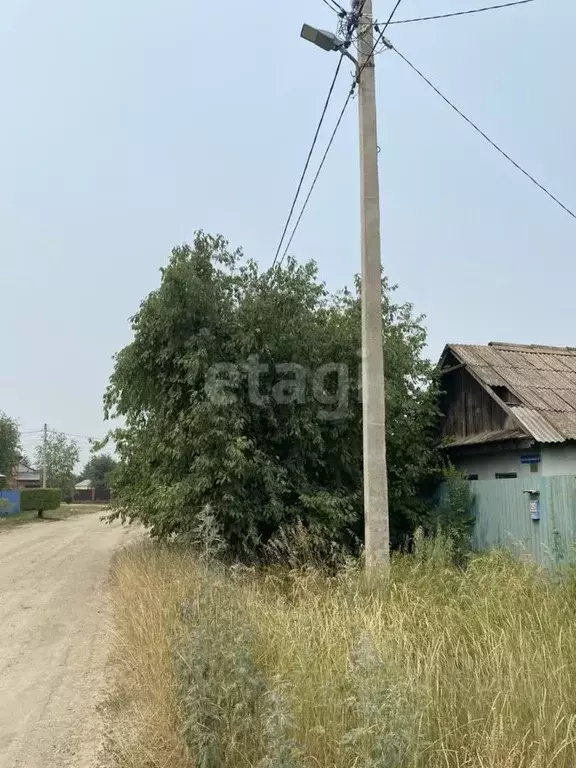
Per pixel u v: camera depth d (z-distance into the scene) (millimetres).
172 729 4129
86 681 5855
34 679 6008
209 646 3855
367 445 7379
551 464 9859
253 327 9797
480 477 11477
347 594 5879
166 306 9648
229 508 8969
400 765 2752
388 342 10867
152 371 10250
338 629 4633
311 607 5402
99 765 4078
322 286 10664
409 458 11258
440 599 5602
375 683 3082
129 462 12703
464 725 3285
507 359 12250
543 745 3066
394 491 10734
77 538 21172
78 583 11539
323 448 9977
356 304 10969
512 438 9992
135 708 4844
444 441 12078
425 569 6699
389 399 10102
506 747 3086
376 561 7117
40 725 4867
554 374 12094
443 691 3648
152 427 10766
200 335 9672
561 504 8234
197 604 4668
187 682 3729
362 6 7801
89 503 65125
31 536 22172
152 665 5117
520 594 5441
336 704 3432
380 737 2779
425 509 10914
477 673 3750
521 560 6953
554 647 4160
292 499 9805
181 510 9422
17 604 9656
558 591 5719
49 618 8633
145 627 6043
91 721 4855
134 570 9398
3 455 39312
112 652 6559
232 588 5648
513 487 9125
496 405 11102
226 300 10234
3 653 6965
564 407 10633
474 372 11273
